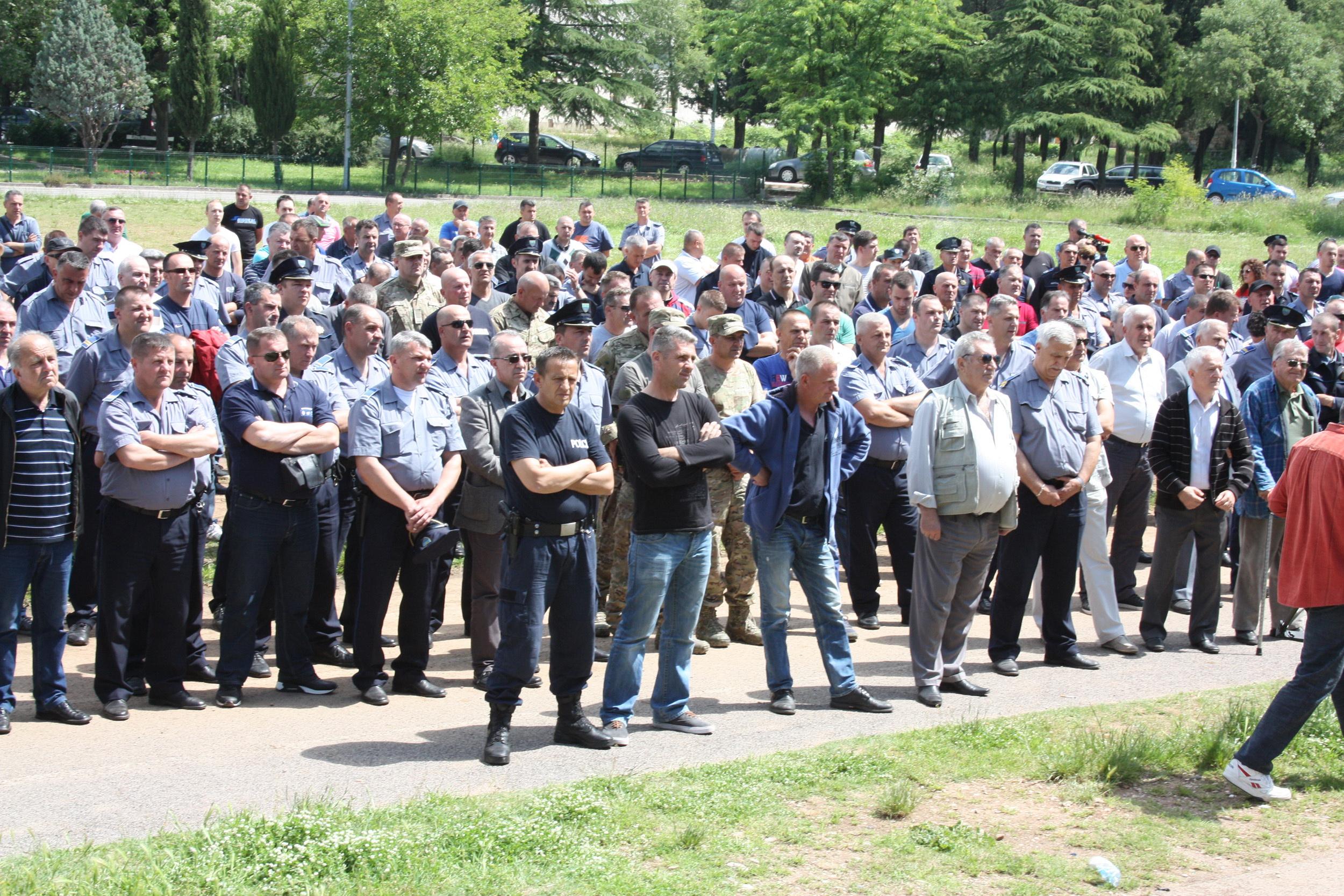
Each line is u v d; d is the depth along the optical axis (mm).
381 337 7816
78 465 6320
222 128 50719
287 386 6852
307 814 4809
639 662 6234
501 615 5848
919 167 51438
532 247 11312
